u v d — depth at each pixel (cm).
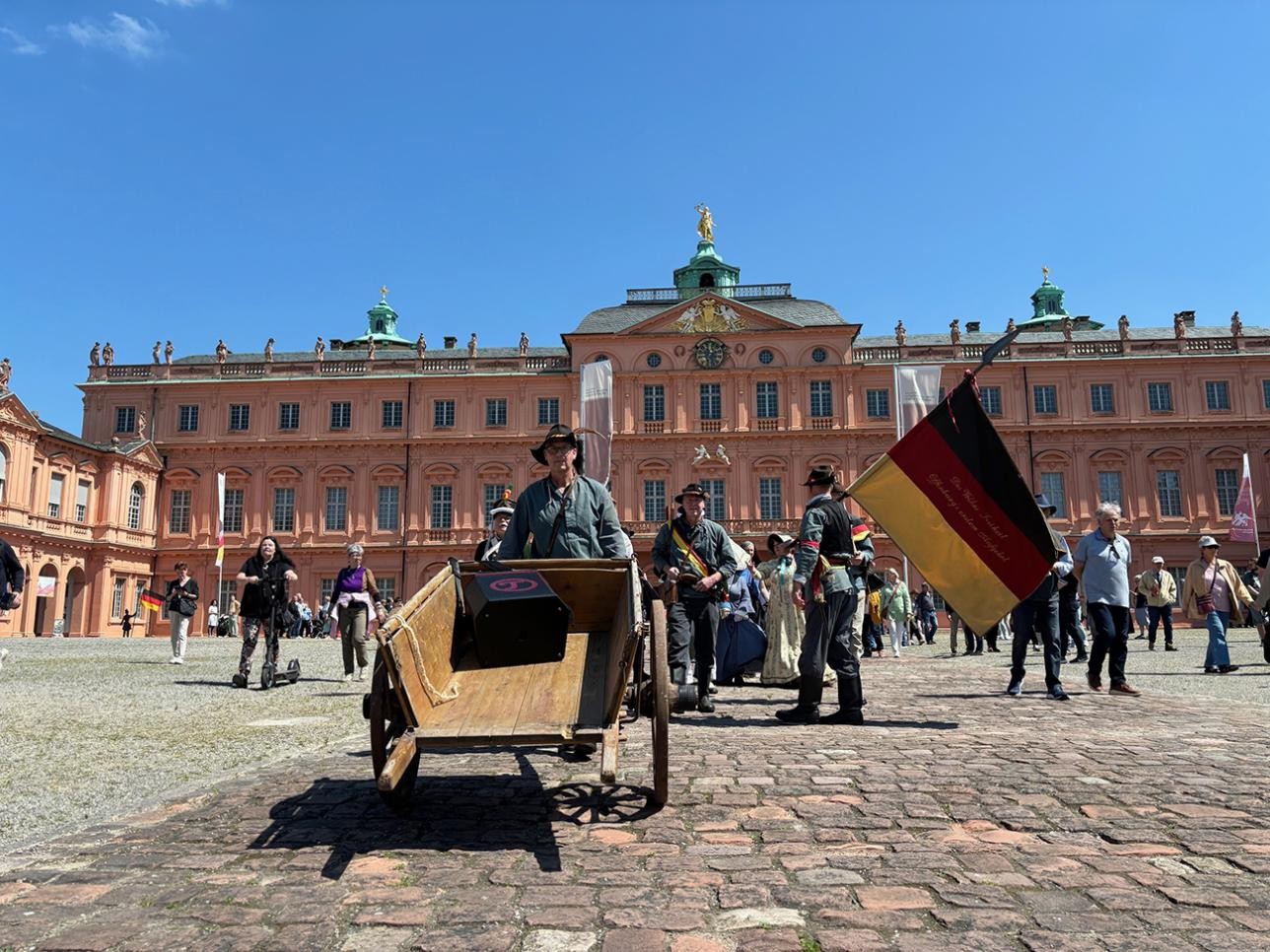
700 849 429
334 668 1816
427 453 5606
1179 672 1557
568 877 388
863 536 920
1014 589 898
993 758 655
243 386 5712
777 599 1248
